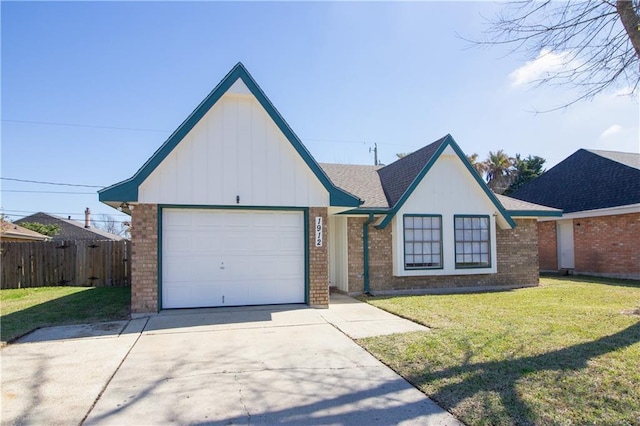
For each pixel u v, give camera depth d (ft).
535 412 12.27
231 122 28.91
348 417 12.46
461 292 40.19
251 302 29.58
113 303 33.22
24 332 22.68
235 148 28.86
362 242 39.55
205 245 28.94
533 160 113.29
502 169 118.62
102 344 20.48
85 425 11.98
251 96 28.84
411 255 40.29
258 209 29.55
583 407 12.52
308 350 19.35
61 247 48.11
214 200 28.30
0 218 62.03
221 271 29.14
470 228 42.34
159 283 27.55
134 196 26.81
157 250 27.40
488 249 42.65
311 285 29.91
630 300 32.91
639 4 20.84
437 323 24.14
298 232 30.66
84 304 32.83
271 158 29.45
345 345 20.16
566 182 66.03
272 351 19.25
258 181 29.12
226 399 13.80
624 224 52.75
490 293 38.83
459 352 18.06
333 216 42.73
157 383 15.25
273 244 30.14
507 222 43.11
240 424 12.07
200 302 28.68
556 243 62.85
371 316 26.96
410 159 46.57
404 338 20.77
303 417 12.50
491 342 19.39
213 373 16.31
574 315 25.71
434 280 41.34
